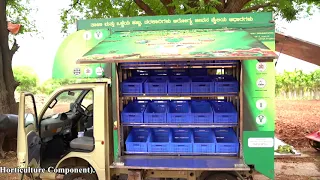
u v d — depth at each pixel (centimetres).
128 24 443
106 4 1035
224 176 414
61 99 509
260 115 407
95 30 444
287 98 2130
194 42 380
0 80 793
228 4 766
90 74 439
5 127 624
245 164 396
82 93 543
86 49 445
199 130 480
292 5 782
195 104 484
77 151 429
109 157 425
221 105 473
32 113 448
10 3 1220
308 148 770
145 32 438
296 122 1123
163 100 509
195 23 432
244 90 409
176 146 426
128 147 435
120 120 437
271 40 414
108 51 364
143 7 921
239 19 423
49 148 494
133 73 501
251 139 409
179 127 449
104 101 419
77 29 450
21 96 413
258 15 419
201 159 412
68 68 444
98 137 418
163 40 398
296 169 596
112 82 431
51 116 502
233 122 420
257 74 406
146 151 431
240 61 414
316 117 1235
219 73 516
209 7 649
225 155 421
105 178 418
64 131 509
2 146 718
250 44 360
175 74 489
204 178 421
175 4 721
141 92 438
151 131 477
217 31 420
